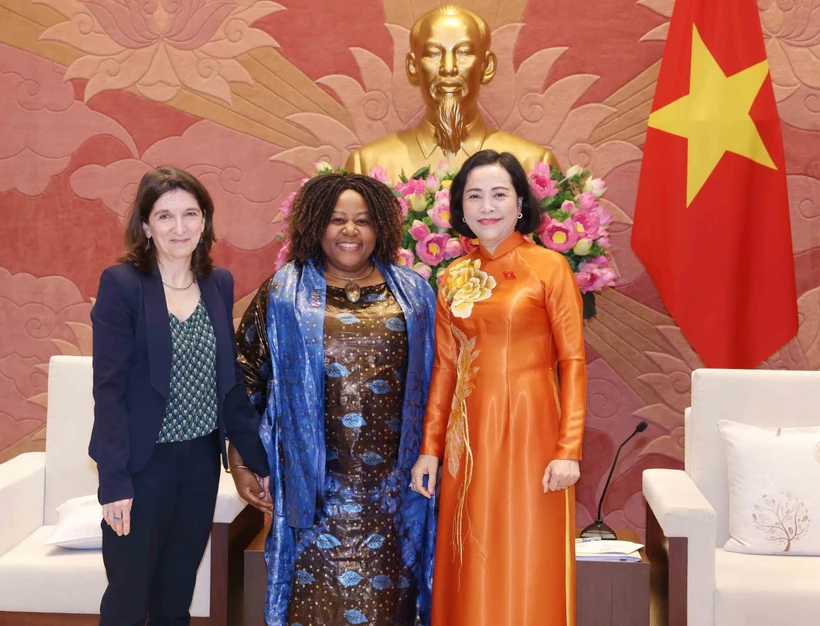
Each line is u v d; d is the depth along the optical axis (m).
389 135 3.73
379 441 2.39
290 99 3.92
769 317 3.51
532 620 2.24
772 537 2.82
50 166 3.99
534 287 2.33
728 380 3.11
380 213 2.45
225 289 2.36
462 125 3.52
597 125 3.80
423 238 2.88
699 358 3.79
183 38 3.93
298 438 2.37
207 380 2.25
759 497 2.86
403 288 2.48
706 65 3.53
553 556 2.29
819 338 3.75
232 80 3.93
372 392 2.38
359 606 2.37
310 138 3.92
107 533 2.18
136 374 2.16
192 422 2.22
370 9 3.88
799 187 3.75
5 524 2.90
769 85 3.51
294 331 2.39
